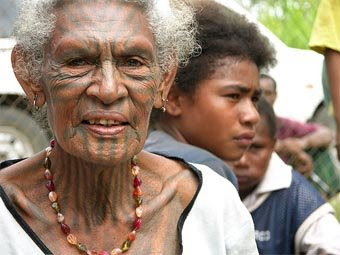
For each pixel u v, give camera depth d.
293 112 6.26
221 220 2.37
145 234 2.28
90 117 2.09
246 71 3.27
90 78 2.09
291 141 5.50
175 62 2.31
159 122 3.32
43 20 2.13
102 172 2.20
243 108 3.26
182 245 2.28
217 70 3.23
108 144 2.11
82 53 2.09
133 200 2.29
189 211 2.34
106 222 2.25
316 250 3.79
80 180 2.22
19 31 2.20
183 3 2.39
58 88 2.11
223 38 3.25
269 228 3.87
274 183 3.89
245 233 2.42
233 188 2.45
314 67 6.41
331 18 3.99
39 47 2.16
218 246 2.34
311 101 6.29
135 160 2.30
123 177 2.25
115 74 2.10
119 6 2.12
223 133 3.26
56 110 2.13
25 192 2.25
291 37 7.32
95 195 2.23
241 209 2.43
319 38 3.99
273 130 3.97
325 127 5.75
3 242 2.16
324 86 4.30
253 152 3.90
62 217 2.22
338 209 5.45
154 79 2.17
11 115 5.41
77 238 2.23
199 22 3.25
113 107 2.10
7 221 2.17
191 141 3.29
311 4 7.41
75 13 2.11
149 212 2.29
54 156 2.25
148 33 2.15
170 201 2.34
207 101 3.23
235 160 3.30
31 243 2.17
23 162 2.30
